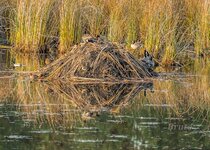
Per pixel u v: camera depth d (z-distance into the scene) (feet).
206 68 202.18
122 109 145.89
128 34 221.05
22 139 120.67
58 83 172.45
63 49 224.33
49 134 124.06
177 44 217.97
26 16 228.43
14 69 192.44
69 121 134.00
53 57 216.13
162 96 159.63
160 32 212.84
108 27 227.20
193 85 172.76
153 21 214.07
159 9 216.13
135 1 227.40
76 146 116.26
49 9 230.48
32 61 208.85
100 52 176.04
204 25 230.48
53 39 231.30
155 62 205.57
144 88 168.66
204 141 122.01
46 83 172.24
